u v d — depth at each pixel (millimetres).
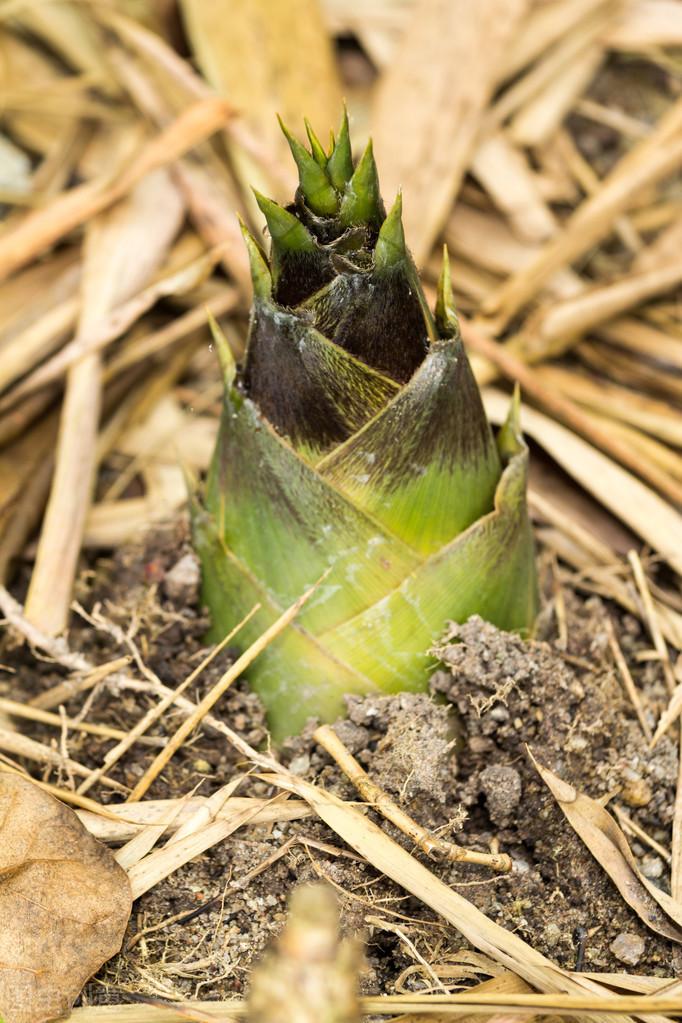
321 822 674
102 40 899
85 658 729
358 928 655
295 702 679
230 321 841
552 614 734
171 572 699
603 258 874
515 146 884
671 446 810
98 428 798
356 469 648
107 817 674
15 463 779
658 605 746
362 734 673
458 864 668
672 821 687
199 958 653
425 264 847
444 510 657
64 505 754
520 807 674
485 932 651
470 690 671
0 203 875
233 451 661
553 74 902
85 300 807
